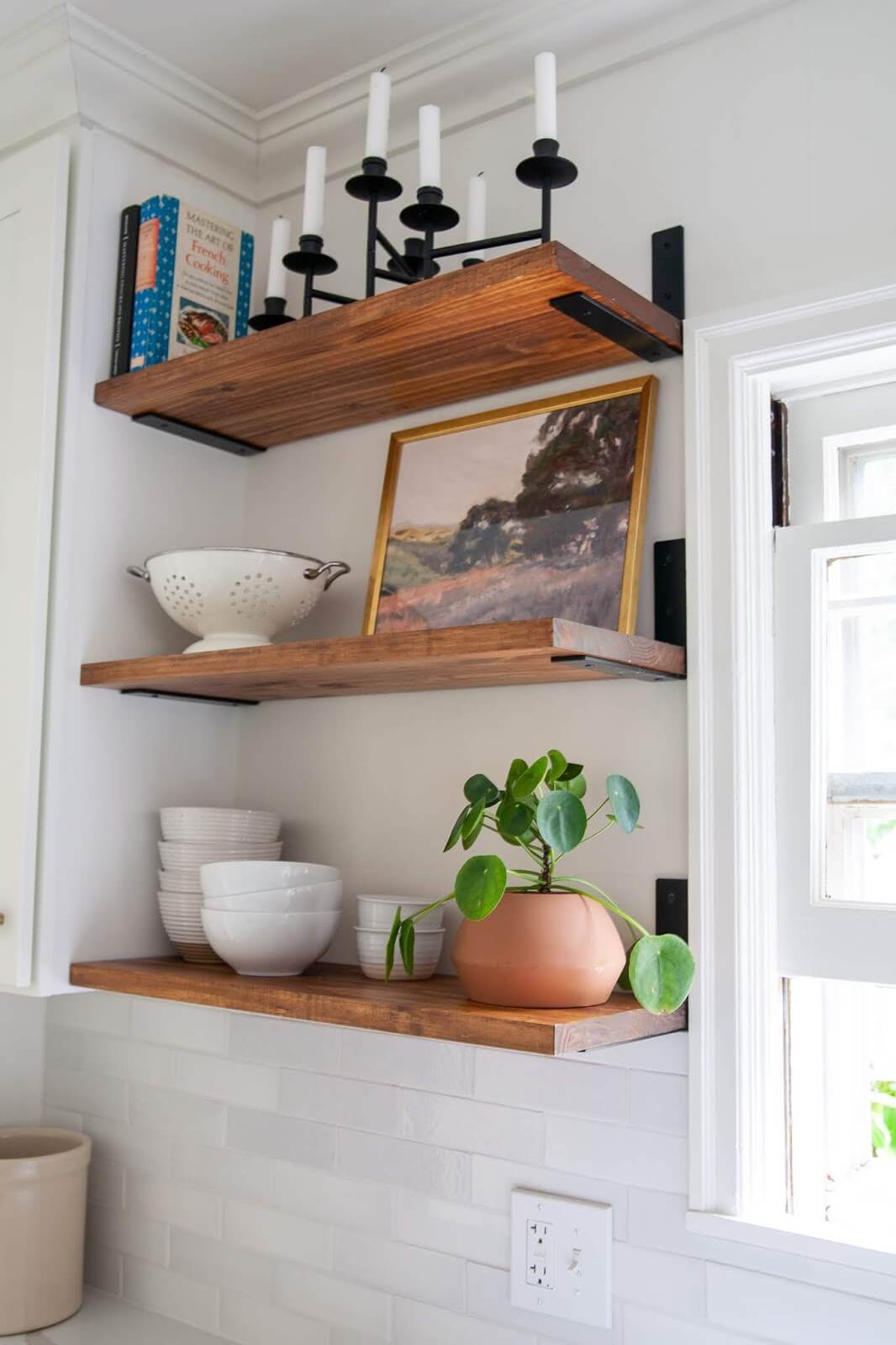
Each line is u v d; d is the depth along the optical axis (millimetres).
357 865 1663
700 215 1433
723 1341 1271
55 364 1621
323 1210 1598
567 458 1496
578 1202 1380
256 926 1440
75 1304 1724
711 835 1330
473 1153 1473
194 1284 1716
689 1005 1317
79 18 1570
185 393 1606
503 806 1270
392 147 1737
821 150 1351
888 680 1356
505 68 1588
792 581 1352
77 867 1606
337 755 1710
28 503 1602
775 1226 1247
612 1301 1348
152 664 1528
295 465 1824
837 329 1305
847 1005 1360
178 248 1679
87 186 1665
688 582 1374
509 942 1226
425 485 1624
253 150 1838
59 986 1575
